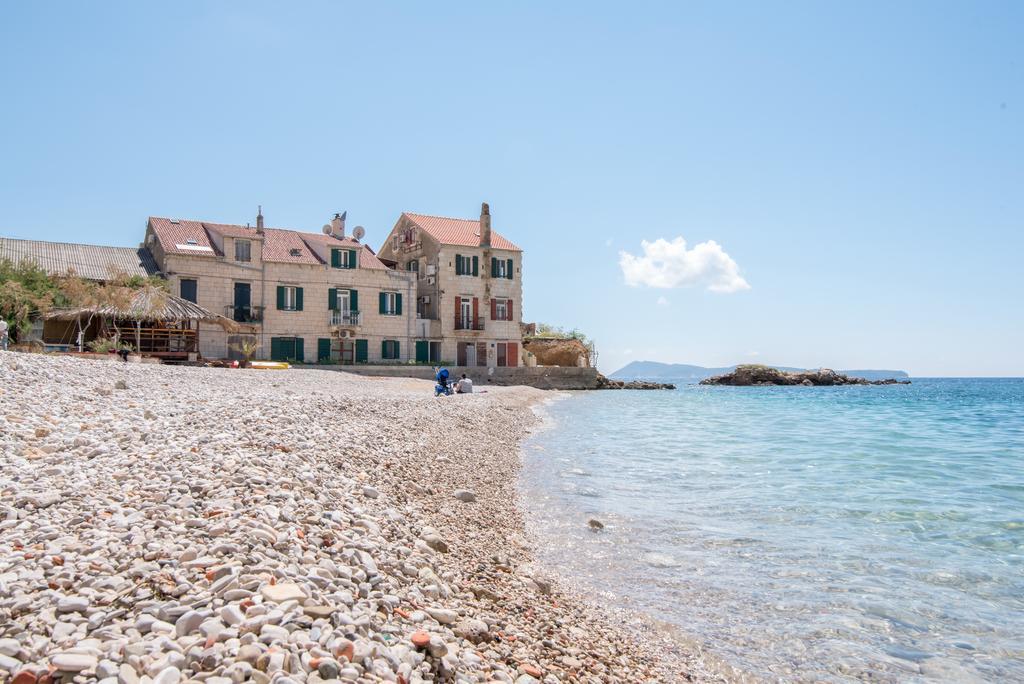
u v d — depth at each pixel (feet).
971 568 25.75
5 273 93.86
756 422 94.79
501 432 61.77
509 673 14.16
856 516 34.24
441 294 164.35
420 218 179.01
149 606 12.63
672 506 35.60
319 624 12.55
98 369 50.26
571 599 21.47
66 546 15.11
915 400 166.20
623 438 68.69
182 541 15.71
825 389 256.11
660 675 16.57
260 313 139.03
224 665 10.87
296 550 16.37
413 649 13.08
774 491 40.55
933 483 44.93
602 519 32.09
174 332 102.78
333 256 149.89
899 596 22.67
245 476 21.48
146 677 10.43
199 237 136.87
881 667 17.56
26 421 26.68
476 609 17.61
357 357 151.64
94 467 21.66
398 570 17.70
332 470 26.53
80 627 11.84
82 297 94.38
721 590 22.99
